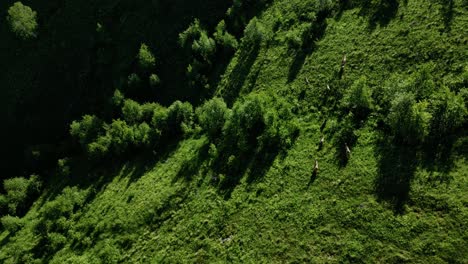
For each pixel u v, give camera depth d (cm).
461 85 3931
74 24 8169
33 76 8012
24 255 5459
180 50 7012
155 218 4897
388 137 4022
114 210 5372
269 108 4978
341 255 3481
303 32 5641
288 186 4231
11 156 7631
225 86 6025
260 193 4344
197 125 5834
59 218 5694
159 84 6831
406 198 3547
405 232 3369
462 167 3503
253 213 4212
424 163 3681
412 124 3778
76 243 5291
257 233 4025
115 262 4700
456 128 3700
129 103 6456
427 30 4559
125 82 7075
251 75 5822
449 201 3366
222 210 4444
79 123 6894
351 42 5072
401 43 4647
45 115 7712
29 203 6638
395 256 3288
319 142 4400
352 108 4431
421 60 4394
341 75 4850
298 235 3797
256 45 6122
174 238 4534
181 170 5306
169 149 5819
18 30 8069
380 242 3406
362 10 5278
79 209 5800
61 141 7431
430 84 4009
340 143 4262
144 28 7556
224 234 4219
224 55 6438
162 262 4369
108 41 7694
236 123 5091
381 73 4559
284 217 3997
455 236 3191
